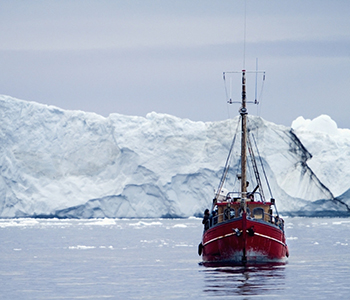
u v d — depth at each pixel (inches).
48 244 3107.8
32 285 1617.9
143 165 6323.8
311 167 6412.4
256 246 1951.3
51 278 1753.2
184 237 3627.0
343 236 3747.5
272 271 1811.0
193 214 6264.8
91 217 6338.6
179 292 1455.5
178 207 6245.1
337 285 1544.0
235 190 6254.9
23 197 6235.2
